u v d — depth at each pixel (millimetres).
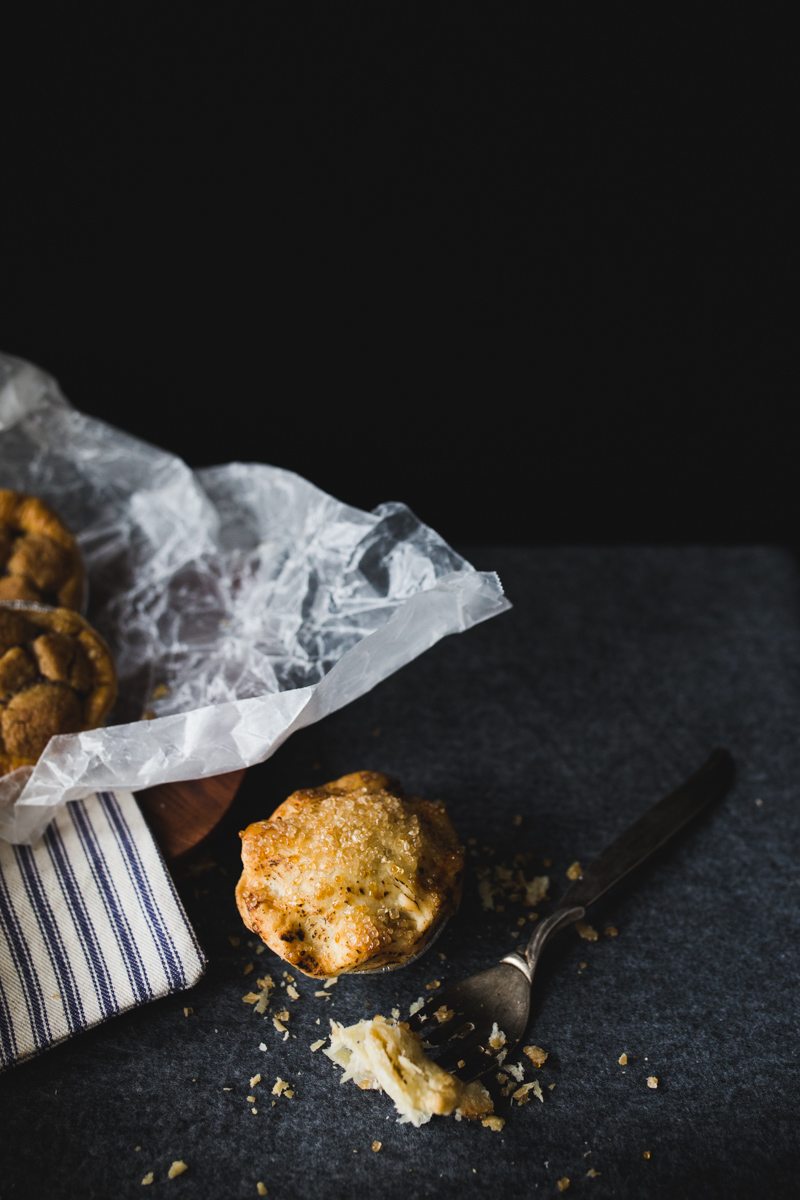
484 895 563
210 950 546
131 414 923
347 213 1038
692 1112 509
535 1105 509
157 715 612
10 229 981
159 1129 500
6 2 934
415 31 1006
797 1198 492
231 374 976
